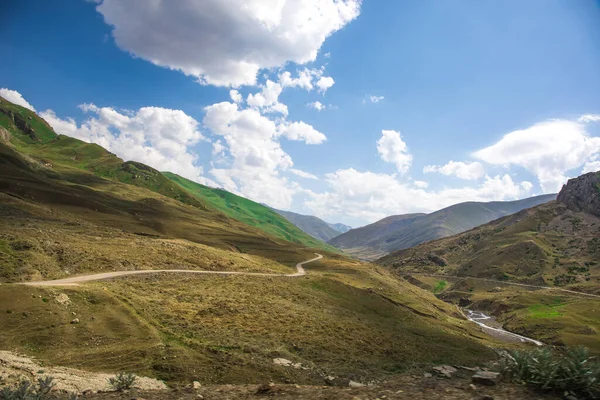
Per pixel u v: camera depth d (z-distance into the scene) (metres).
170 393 12.36
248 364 34.16
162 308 47.19
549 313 130.00
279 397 10.98
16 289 37.97
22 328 32.62
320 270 132.62
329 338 49.41
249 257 122.19
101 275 59.19
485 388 10.48
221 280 71.94
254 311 55.25
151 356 31.78
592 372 9.63
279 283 80.19
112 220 130.12
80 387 22.14
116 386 14.55
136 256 76.38
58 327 34.09
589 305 136.62
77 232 89.94
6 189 123.12
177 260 83.56
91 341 33.41
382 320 74.06
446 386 11.05
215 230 183.50
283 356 38.94
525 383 10.60
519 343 94.69
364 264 160.88
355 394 10.60
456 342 66.88
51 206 124.75
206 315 48.78
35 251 59.53
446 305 139.12
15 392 10.37
